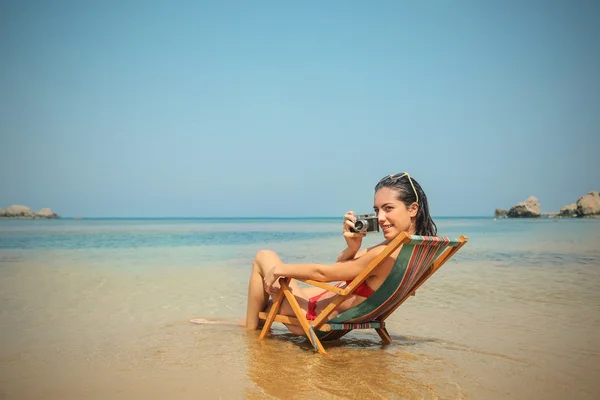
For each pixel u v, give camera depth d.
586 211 60.44
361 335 4.55
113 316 5.27
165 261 10.99
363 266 3.53
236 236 22.73
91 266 9.92
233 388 3.10
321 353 3.85
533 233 23.64
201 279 8.09
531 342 4.21
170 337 4.39
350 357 3.79
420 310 5.56
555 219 62.41
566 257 11.45
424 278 3.83
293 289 4.27
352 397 2.95
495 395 2.99
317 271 3.71
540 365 3.58
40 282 7.71
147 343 4.19
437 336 4.45
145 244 16.95
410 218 3.63
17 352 3.92
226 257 11.99
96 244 17.02
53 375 3.35
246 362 3.65
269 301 4.70
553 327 4.74
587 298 6.22
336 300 3.69
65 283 7.61
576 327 4.73
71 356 3.80
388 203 3.60
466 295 6.47
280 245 16.05
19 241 18.73
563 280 7.80
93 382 3.21
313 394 3.00
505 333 4.53
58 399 2.92
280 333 4.61
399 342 4.25
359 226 3.61
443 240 3.42
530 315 5.27
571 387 3.13
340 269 3.62
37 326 4.80
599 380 3.26
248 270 9.34
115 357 3.78
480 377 3.32
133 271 9.16
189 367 3.53
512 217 71.94
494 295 6.46
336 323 3.89
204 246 15.88
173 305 5.91
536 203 70.31
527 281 7.68
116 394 3.00
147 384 3.17
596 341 4.23
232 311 5.59
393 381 3.24
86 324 4.89
